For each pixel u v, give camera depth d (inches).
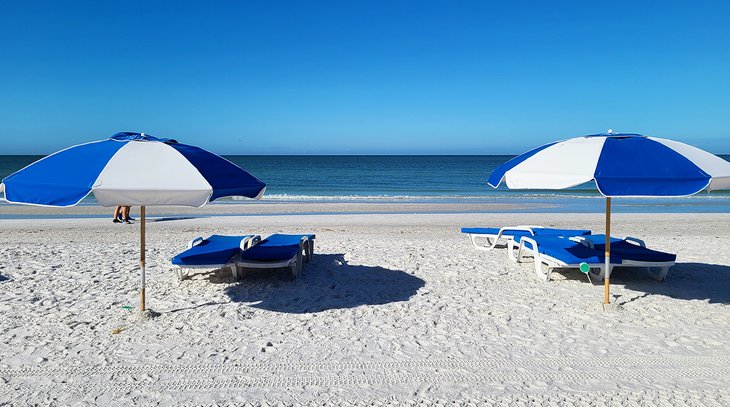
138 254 365.1
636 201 925.2
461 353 187.8
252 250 284.2
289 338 201.6
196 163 183.8
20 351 186.1
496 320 224.2
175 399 152.3
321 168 2942.9
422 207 799.1
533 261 341.7
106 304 243.1
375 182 1654.8
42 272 306.5
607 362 179.6
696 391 158.1
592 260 268.4
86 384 161.2
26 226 535.8
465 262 339.0
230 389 158.7
